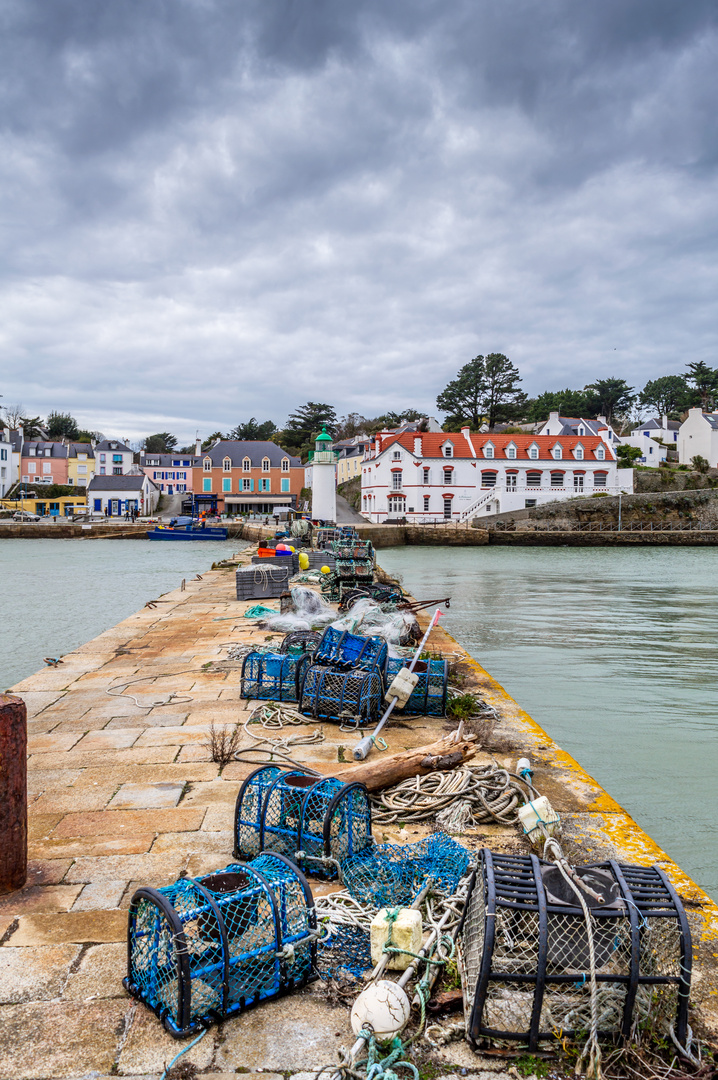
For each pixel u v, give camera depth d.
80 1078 2.85
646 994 3.03
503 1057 2.96
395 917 3.42
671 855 6.67
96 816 5.31
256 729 7.45
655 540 59.09
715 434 84.00
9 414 123.50
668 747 9.70
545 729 10.49
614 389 108.06
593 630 19.22
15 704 4.22
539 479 66.12
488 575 34.56
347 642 7.99
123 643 12.23
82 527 66.38
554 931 3.07
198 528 63.53
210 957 3.19
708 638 18.03
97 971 3.51
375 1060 2.88
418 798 5.41
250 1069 2.88
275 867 3.69
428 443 65.44
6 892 4.21
